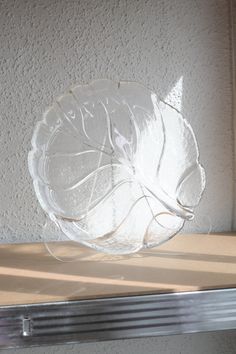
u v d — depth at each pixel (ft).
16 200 3.78
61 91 3.75
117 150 3.47
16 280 2.96
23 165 3.76
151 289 2.77
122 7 3.75
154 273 3.04
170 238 3.44
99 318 2.73
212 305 2.82
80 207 3.45
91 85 3.45
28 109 3.72
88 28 3.73
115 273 3.06
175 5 3.81
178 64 3.85
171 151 3.54
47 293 2.75
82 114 3.44
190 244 3.67
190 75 3.88
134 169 3.45
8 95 3.69
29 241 3.83
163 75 3.84
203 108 3.92
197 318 2.81
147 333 2.77
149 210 3.46
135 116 3.50
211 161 3.97
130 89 3.49
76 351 3.88
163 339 3.98
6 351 3.78
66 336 2.70
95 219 3.48
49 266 3.22
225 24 3.89
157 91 3.84
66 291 2.77
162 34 3.81
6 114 3.70
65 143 3.41
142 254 3.44
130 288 2.79
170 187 3.54
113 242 3.41
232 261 3.25
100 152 3.48
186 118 3.91
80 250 3.54
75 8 3.71
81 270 3.13
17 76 3.69
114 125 3.47
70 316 2.70
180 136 3.55
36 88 3.72
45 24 3.69
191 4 3.83
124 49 3.78
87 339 2.72
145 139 3.51
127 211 3.51
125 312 2.75
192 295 2.80
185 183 3.55
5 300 2.65
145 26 3.79
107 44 3.76
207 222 4.02
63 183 3.41
